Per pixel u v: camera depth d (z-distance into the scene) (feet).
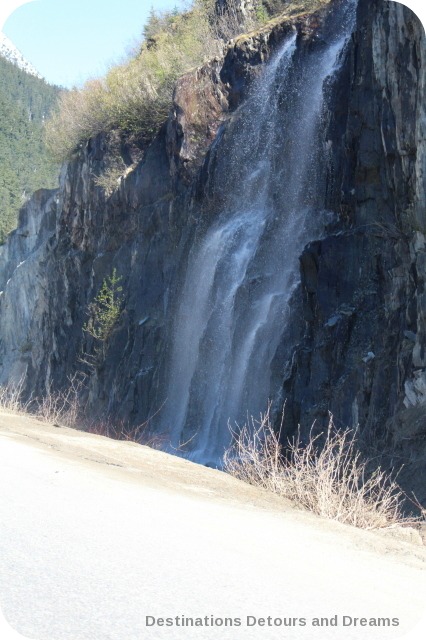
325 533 22.09
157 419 71.77
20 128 284.41
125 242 87.10
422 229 41.32
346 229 51.67
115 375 80.59
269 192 65.82
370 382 44.27
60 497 21.12
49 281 105.50
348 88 53.98
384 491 35.88
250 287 61.41
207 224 72.69
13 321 124.36
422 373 39.93
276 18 80.07
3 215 238.27
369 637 13.21
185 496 24.81
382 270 46.50
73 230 100.07
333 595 15.25
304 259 51.47
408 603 15.46
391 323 44.55
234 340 61.21
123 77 95.30
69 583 14.46
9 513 18.92
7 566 15.17
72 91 105.91
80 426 62.95
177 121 78.59
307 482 30.96
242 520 21.86
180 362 71.46
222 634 12.70
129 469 29.12
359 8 50.21
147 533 18.28
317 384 48.26
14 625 12.53
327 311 49.93
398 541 24.32
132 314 81.97
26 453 27.73
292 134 62.95
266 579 15.70
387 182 46.26
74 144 102.27
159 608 13.52
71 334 97.40
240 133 70.74
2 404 55.01
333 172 55.26
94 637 12.28
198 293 70.79
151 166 84.07
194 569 15.79
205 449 60.54
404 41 43.62
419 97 41.22
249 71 74.28
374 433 42.42
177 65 90.48
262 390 56.49
